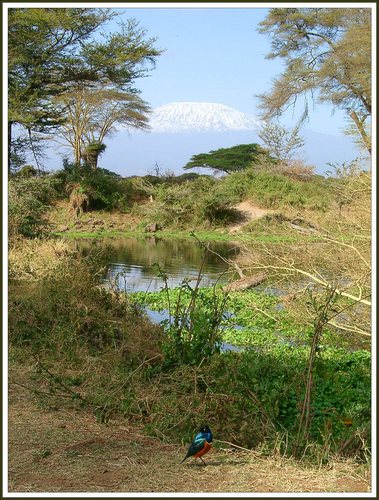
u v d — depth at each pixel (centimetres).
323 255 1409
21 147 4109
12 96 3944
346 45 3506
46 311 1012
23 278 1465
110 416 702
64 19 3706
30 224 2064
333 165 1533
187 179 4884
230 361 789
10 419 668
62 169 4438
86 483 529
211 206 4125
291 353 1167
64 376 817
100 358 852
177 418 667
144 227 4050
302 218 1677
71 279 1074
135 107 4969
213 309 905
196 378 718
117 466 567
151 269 2439
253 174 4488
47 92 4175
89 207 4319
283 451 620
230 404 673
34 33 3784
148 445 629
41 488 514
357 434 616
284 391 719
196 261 2753
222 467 576
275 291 1780
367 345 1299
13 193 2045
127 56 4100
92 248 1372
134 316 1005
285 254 1498
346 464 586
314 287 1470
